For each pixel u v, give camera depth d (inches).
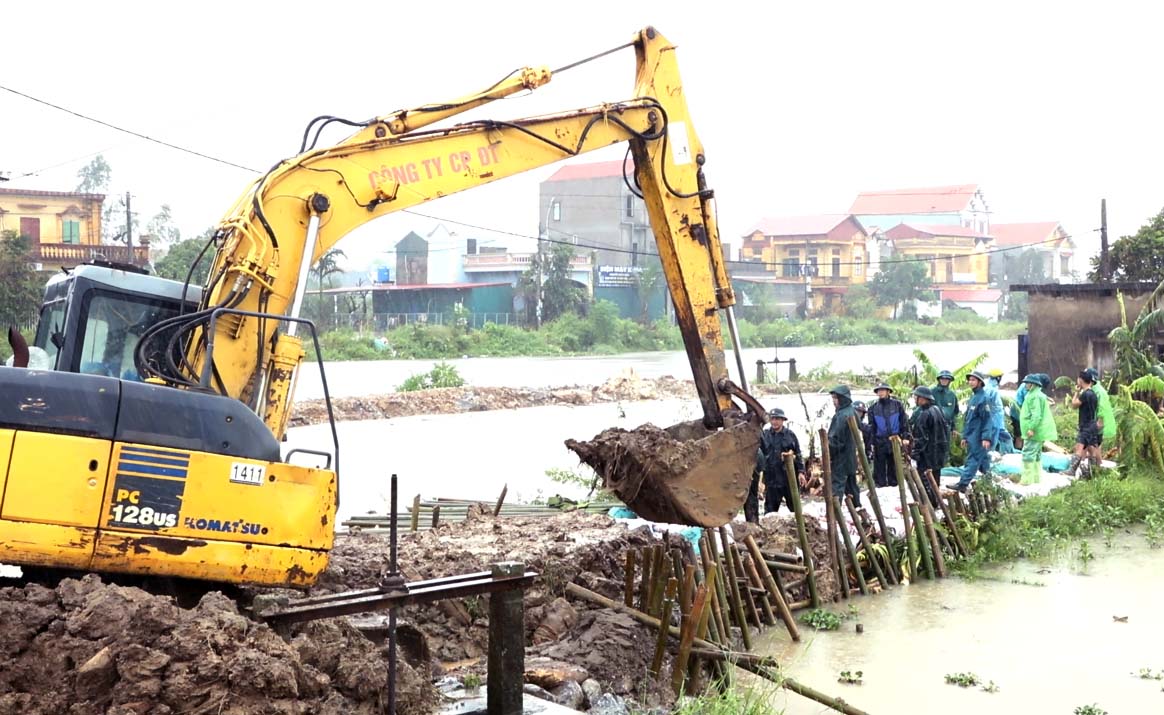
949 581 537.6
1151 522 661.9
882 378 1546.5
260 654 232.2
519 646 274.7
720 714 310.5
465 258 3511.3
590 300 3218.5
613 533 476.7
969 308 4571.9
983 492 622.2
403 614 369.7
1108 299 1190.3
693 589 356.2
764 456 573.3
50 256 1982.0
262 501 280.8
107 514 264.5
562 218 3597.4
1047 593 509.7
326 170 366.0
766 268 4207.7
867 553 521.3
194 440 274.8
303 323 305.0
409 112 383.2
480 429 1145.4
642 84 414.3
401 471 831.7
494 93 394.9
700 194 411.2
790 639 431.5
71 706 222.1
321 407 1251.2
